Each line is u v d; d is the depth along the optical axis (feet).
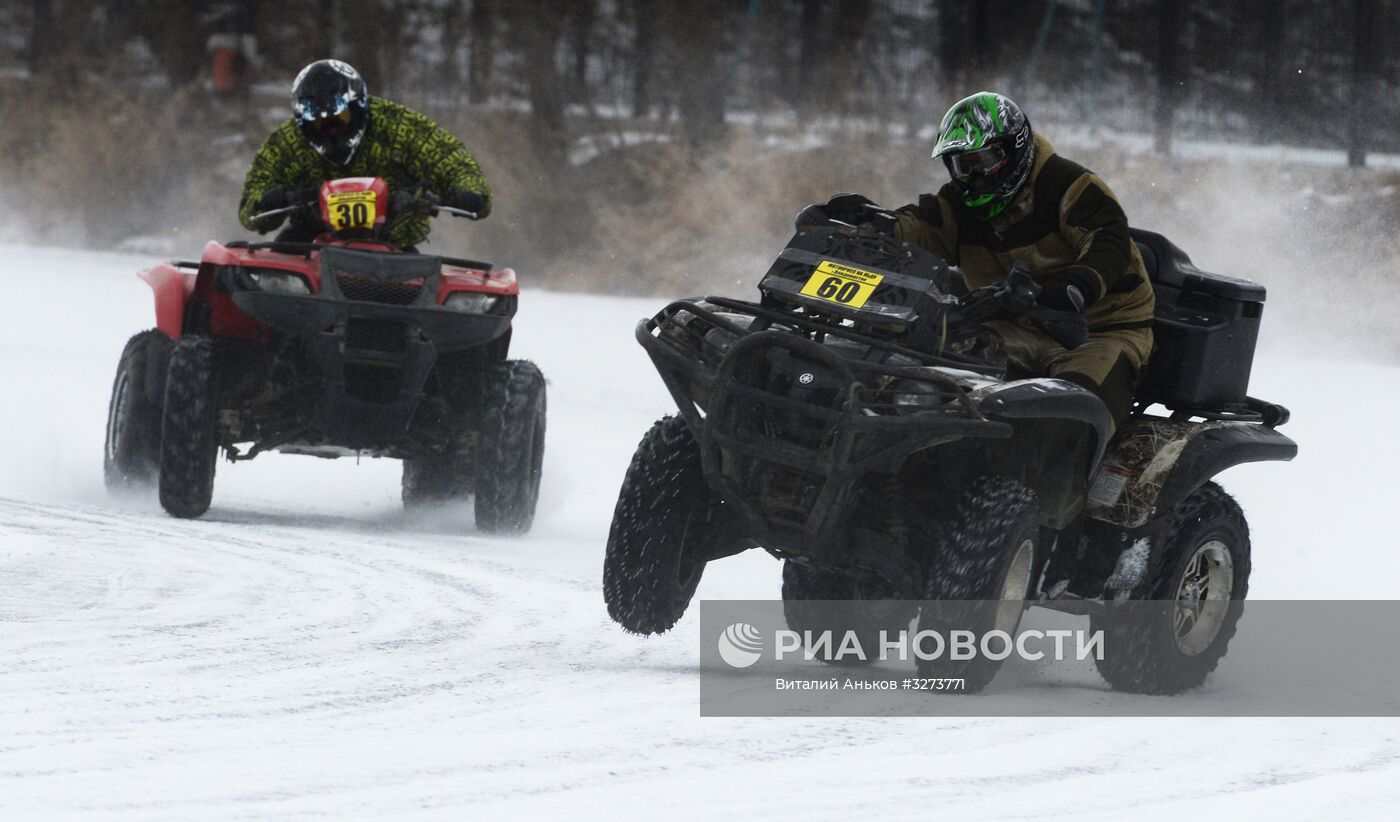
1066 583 50.98
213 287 76.74
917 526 48.78
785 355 45.39
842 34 255.91
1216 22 262.47
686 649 52.65
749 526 46.57
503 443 78.54
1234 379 53.47
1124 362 50.14
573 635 53.72
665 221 216.95
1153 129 245.86
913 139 232.12
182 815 31.48
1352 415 121.39
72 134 257.96
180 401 76.02
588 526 84.94
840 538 46.42
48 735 37.27
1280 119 250.78
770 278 47.60
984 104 49.47
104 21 293.02
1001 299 46.93
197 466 76.18
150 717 39.47
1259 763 40.45
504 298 78.13
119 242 251.60
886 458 44.57
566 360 144.56
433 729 39.42
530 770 35.91
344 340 75.25
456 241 226.58
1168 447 50.14
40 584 58.70
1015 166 49.70
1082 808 35.22
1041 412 44.86
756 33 257.34
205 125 265.34
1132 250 49.67
